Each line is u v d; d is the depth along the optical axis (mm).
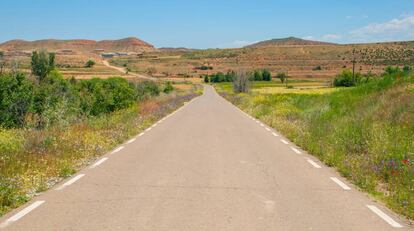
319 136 14812
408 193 7598
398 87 21969
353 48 195250
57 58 196875
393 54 172125
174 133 18312
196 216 6477
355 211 6863
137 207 6941
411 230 5957
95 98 25156
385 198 7500
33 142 11852
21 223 6086
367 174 9234
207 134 17984
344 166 10055
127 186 8438
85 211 6695
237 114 31219
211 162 11250
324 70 166000
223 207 6988
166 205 7074
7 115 17109
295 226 6070
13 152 10734
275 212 6746
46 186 8312
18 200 7234
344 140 12953
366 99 22344
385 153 10766
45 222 6137
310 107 29594
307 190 8242
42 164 9953
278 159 11805
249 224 6121
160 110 30688
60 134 14258
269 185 8633
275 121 22062
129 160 11469
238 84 80500
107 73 149875
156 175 9516
